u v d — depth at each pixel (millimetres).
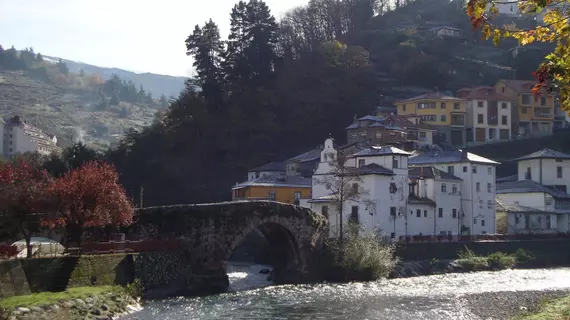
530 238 97000
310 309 49688
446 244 84188
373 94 161000
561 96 23109
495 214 104312
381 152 88938
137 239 60750
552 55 21906
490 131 149625
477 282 68562
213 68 145875
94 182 53312
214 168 135375
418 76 179000
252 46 150500
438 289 62250
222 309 49625
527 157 122000
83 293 45625
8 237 52375
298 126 144750
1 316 36781
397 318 45438
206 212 62875
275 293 59469
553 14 21609
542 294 57531
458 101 147875
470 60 190500
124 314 46438
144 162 132500
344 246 72000
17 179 52688
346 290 61438
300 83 153125
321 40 180375
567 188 119562
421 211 92375
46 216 51625
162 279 57594
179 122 136625
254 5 151875
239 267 84812
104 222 53562
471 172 100750
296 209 70125
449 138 146375
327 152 94250
